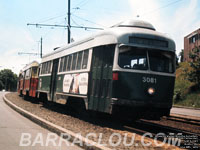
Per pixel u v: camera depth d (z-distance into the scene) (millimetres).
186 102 29938
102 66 10062
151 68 9398
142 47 9422
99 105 9922
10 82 146000
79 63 12086
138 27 10141
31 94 21484
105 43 9984
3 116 11922
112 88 9211
